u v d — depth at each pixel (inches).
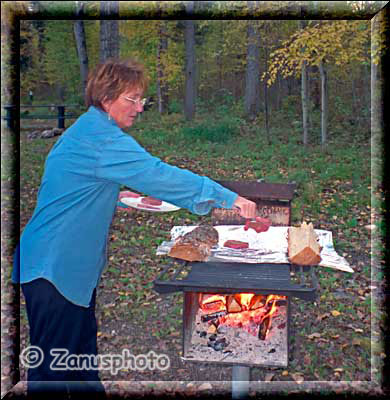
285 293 73.2
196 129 468.8
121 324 146.1
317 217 239.1
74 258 81.4
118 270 181.8
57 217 81.0
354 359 125.9
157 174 77.4
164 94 668.7
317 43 335.9
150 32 613.3
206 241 90.7
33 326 82.4
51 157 83.0
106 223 84.6
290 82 621.3
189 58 577.3
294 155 375.6
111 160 78.7
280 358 91.4
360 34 336.2
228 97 663.1
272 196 107.2
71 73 855.7
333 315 147.6
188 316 94.8
